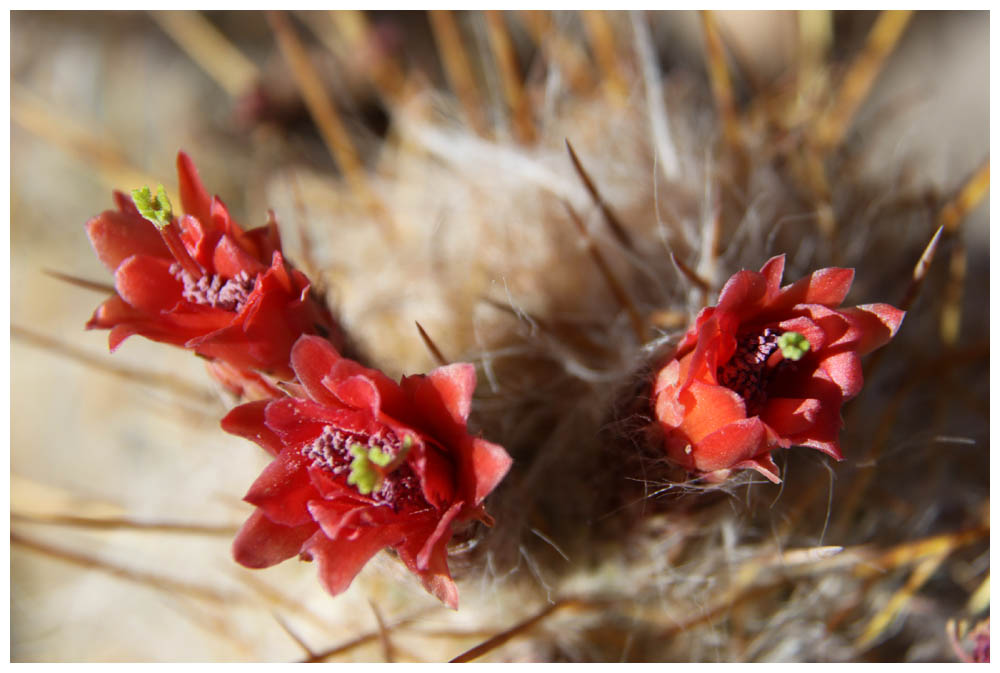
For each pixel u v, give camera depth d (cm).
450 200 28
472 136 29
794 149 28
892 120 35
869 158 30
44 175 37
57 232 37
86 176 37
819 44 33
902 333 28
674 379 22
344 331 24
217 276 22
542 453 25
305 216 30
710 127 29
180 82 38
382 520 21
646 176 28
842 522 26
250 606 28
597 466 25
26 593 34
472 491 21
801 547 25
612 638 26
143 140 38
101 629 31
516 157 28
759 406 22
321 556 21
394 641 26
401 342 27
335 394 22
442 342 27
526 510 25
